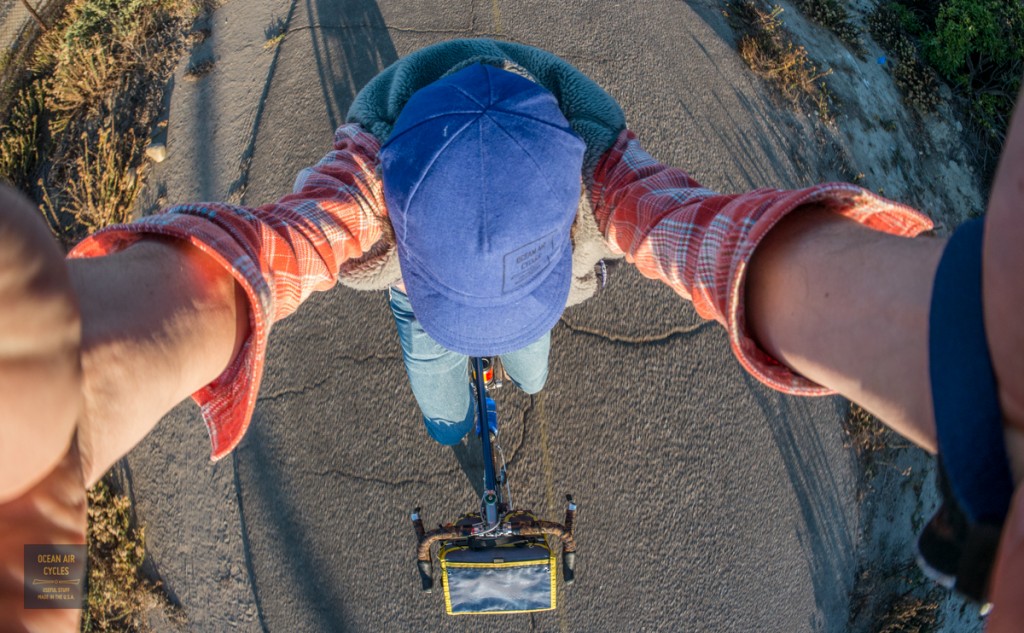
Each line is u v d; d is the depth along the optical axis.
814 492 3.70
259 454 3.58
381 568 3.45
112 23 4.78
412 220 1.61
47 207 4.52
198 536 3.58
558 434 3.59
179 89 4.43
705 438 3.64
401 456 3.55
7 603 0.49
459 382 2.60
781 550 3.58
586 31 4.43
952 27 5.84
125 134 4.45
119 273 0.85
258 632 3.46
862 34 5.52
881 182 4.78
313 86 4.21
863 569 3.75
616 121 1.92
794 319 0.93
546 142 1.60
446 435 2.88
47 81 4.93
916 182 5.05
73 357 0.51
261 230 1.26
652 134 4.21
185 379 0.85
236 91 4.31
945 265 0.64
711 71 4.45
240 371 1.07
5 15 5.38
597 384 3.66
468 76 1.72
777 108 4.51
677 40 4.50
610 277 3.76
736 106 4.39
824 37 5.14
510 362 2.70
